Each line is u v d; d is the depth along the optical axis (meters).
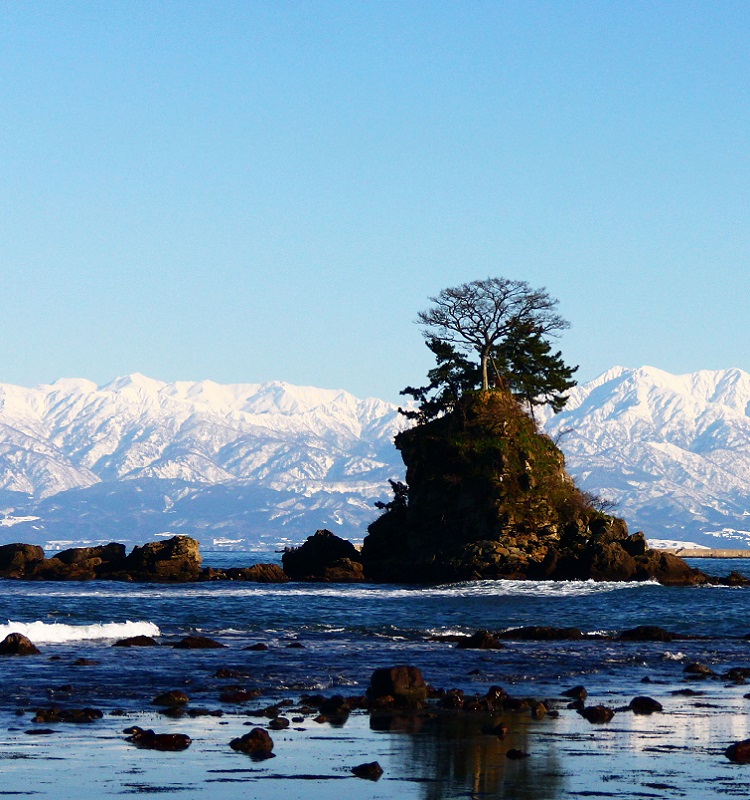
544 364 194.12
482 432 180.75
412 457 188.38
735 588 166.75
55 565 190.12
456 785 30.39
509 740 37.16
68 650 64.56
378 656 63.81
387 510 196.00
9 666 55.44
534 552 174.00
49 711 40.22
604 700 47.22
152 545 189.00
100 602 112.06
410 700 44.62
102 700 44.62
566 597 131.38
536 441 184.12
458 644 70.50
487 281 190.50
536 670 58.09
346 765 32.94
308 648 68.69
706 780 31.25
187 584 168.62
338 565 186.25
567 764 33.25
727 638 82.06
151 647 67.12
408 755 34.50
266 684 50.59
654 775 31.86
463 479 181.00
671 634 81.31
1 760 32.66
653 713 43.44
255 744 35.12
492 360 193.75
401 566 183.12
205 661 59.56
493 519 176.25
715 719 42.12
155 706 43.38
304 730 38.75
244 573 182.75
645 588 148.62
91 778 30.64
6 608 101.25
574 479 192.25
